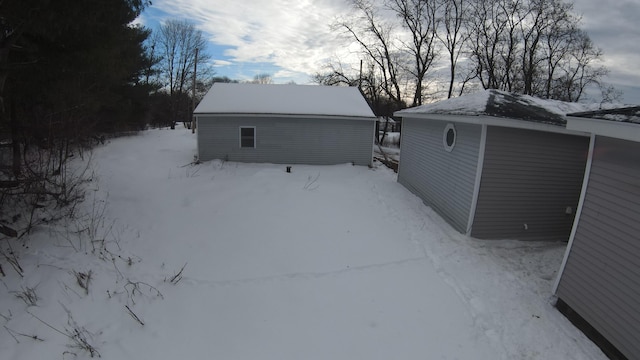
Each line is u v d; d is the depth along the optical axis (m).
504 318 5.05
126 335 4.66
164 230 7.91
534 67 27.89
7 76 6.76
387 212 9.61
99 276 5.77
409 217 9.22
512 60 27.73
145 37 23.94
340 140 16.11
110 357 4.29
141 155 16.72
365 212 9.57
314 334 4.78
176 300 5.44
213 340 4.65
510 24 27.28
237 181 12.16
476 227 7.86
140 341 4.58
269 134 15.74
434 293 5.70
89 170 11.92
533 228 8.02
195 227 8.16
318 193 11.12
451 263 6.64
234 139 15.69
